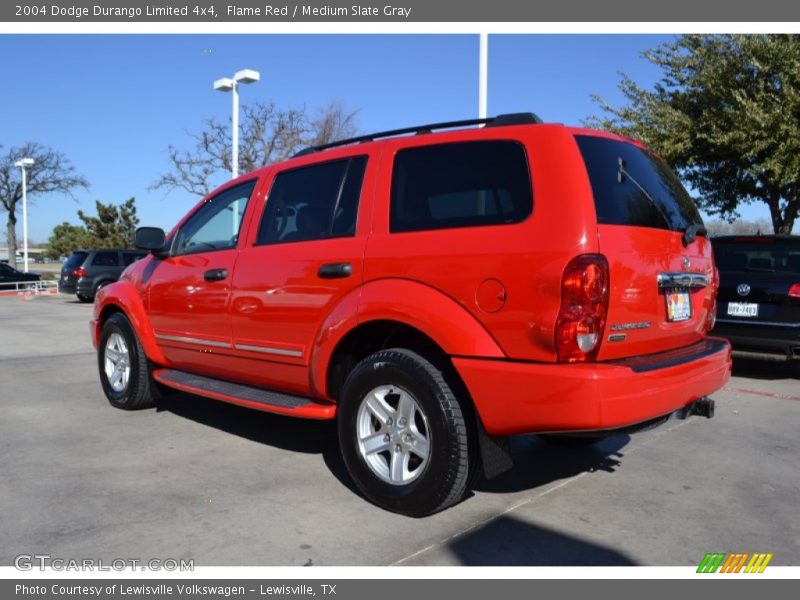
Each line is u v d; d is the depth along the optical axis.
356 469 3.73
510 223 3.27
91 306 19.27
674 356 3.57
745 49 11.22
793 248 7.10
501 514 3.64
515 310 3.16
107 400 6.40
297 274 4.10
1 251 85.69
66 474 4.23
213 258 4.85
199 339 4.94
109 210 45.66
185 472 4.29
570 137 3.34
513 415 3.17
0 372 7.95
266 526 3.46
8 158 40.03
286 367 4.26
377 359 3.63
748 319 7.16
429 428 3.42
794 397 6.79
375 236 3.76
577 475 4.32
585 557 3.16
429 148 3.74
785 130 10.66
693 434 5.35
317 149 4.56
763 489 4.09
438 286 3.41
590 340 3.07
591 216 3.13
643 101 12.91
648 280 3.41
